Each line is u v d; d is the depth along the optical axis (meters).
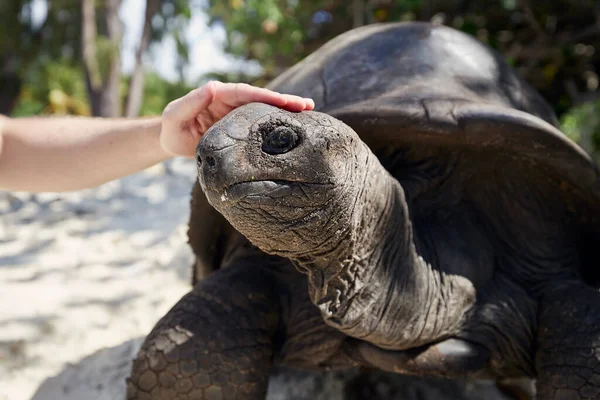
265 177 0.44
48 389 0.73
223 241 0.73
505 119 0.58
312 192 0.45
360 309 0.53
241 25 1.95
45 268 1.12
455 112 0.59
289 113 0.46
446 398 0.76
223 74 2.48
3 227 1.35
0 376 0.75
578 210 0.68
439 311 0.58
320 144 0.45
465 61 0.71
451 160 0.63
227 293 0.60
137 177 1.66
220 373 0.57
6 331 0.86
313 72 0.71
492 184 0.65
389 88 0.64
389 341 0.56
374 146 0.62
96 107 4.00
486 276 0.63
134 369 0.59
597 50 1.65
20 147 0.67
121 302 0.97
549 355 0.59
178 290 1.02
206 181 0.44
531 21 1.61
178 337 0.58
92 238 1.27
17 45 4.84
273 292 0.63
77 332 0.87
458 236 0.63
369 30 0.77
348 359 0.61
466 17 1.68
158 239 1.25
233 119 0.45
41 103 5.57
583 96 1.62
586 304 0.59
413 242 0.57
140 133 0.62
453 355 0.59
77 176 0.67
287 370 0.78
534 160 0.63
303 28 1.85
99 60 3.92
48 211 1.45
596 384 0.54
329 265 0.51
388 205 0.54
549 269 0.66
